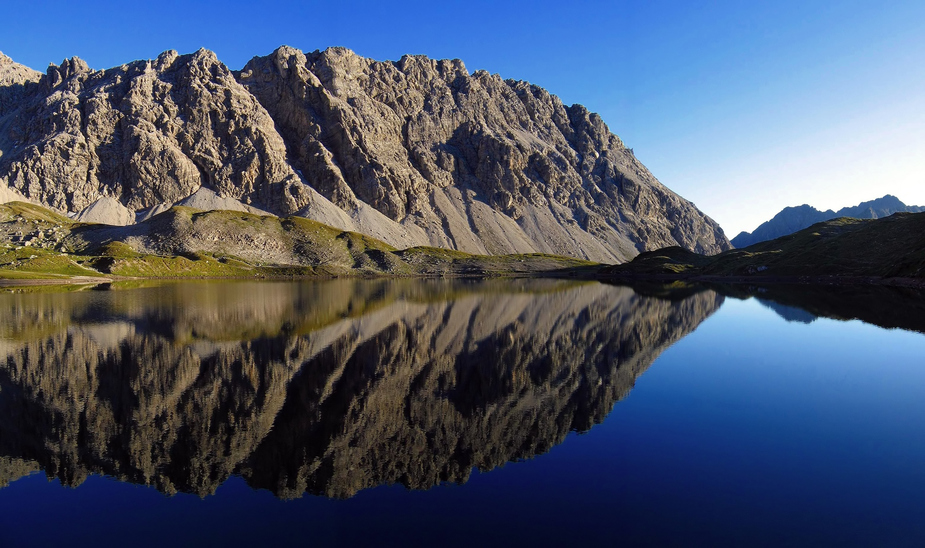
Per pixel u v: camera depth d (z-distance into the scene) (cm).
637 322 5356
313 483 1598
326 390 2628
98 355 3444
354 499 1480
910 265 10006
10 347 3712
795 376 2938
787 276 12900
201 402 2402
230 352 3584
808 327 4853
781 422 2123
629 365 3266
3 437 1956
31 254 16388
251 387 2672
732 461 1712
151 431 2033
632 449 1834
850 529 1273
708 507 1396
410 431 2036
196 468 1698
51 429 2045
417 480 1602
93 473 1669
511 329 4853
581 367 3206
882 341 4059
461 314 6072
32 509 1434
